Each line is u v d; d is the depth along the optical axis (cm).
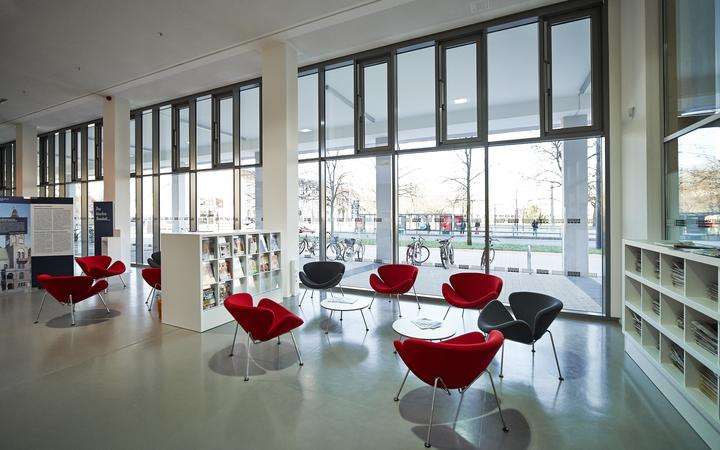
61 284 475
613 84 488
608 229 501
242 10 526
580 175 534
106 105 893
